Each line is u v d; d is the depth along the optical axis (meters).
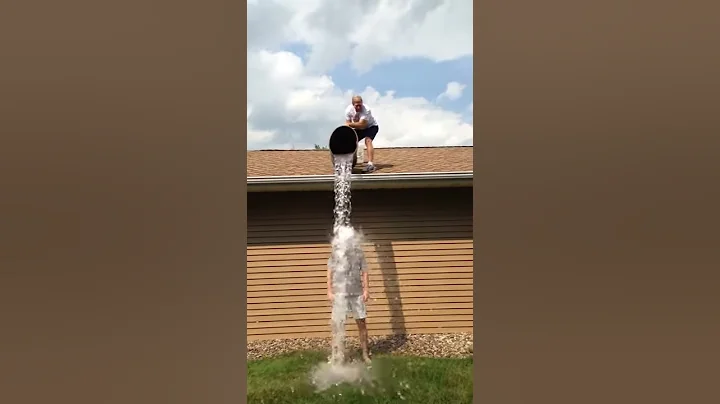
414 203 4.34
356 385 4.15
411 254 4.30
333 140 4.29
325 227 4.31
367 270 4.28
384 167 4.54
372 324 4.24
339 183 4.28
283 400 4.15
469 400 4.14
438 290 4.28
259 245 4.29
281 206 4.32
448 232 4.32
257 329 4.23
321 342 4.22
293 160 4.79
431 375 4.18
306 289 4.27
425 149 5.00
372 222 4.31
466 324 4.25
